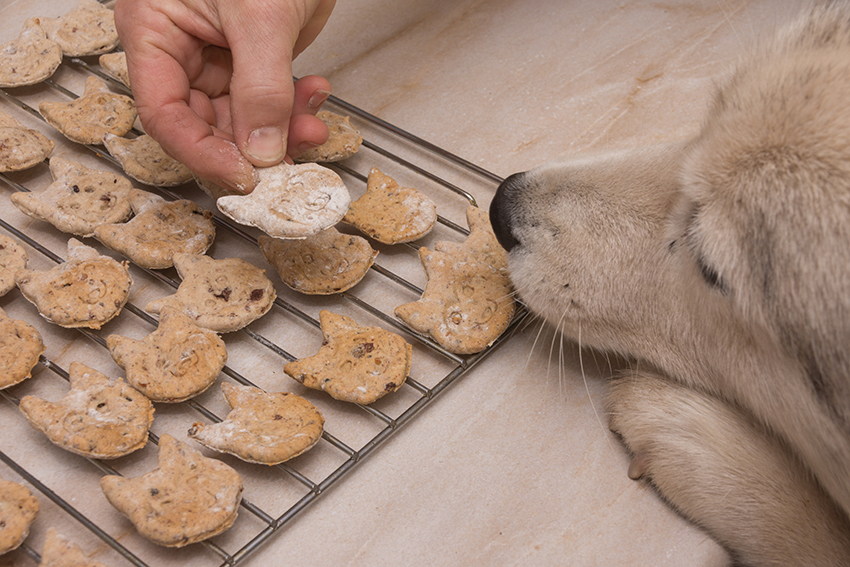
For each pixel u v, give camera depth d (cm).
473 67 76
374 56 77
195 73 64
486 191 69
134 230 65
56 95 73
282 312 64
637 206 59
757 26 78
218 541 57
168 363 60
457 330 62
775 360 55
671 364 60
